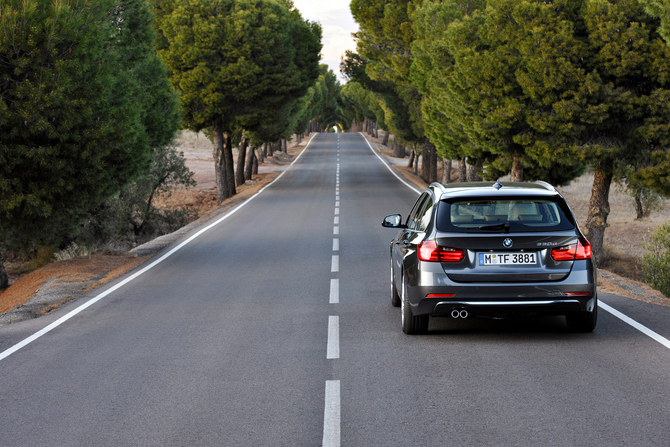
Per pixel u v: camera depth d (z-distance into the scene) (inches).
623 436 155.0
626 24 615.5
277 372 220.1
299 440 160.2
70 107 435.5
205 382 211.8
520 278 237.0
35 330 304.3
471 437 157.8
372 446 155.0
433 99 936.9
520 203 249.0
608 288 360.8
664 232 702.5
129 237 1047.0
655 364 215.3
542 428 161.8
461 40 773.9
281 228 751.7
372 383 204.4
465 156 979.3
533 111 675.4
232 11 1322.6
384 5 1203.2
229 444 159.5
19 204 453.7
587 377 202.7
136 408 188.5
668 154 606.9
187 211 1261.1
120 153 505.7
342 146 3718.0
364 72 1646.2
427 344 250.7
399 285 291.1
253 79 1331.2
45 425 177.0
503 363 221.1
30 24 414.6
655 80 619.2
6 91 433.7
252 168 2123.5
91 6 449.1
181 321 311.1
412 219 309.6
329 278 423.5
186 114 1369.3
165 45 1384.1
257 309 333.1
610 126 660.7
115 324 310.3
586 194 1667.1
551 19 647.1
